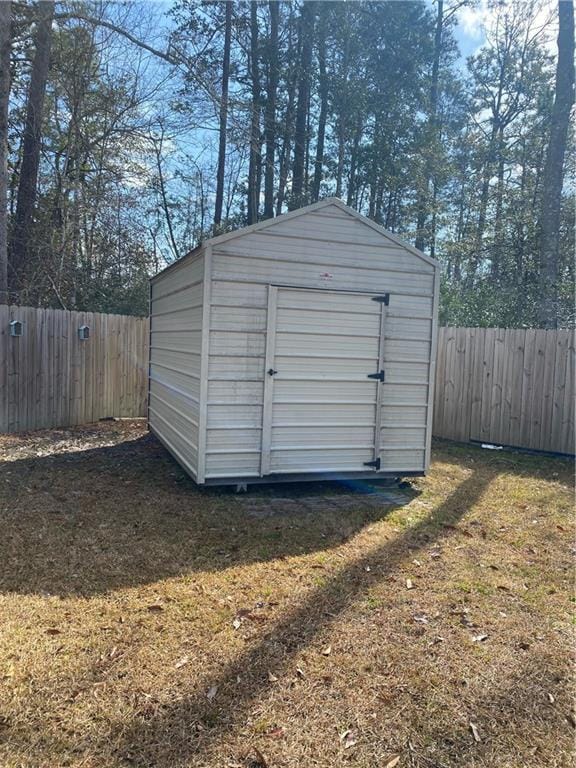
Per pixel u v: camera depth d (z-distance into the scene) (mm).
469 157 18172
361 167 17109
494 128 20703
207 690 2232
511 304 11172
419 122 17062
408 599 3135
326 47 15859
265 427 4969
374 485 5672
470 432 8242
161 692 2209
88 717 2045
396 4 16641
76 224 11961
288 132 15281
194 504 4719
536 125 16406
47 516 4305
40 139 11211
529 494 5469
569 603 3172
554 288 10195
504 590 3312
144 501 4773
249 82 15172
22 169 10961
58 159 12203
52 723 2008
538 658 2592
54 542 3770
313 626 2777
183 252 16766
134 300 12469
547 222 10188
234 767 1848
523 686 2367
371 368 5324
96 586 3133
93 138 12422
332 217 5066
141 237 13156
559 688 2365
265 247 4852
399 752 1960
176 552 3676
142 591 3092
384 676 2393
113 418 9227
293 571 3447
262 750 1930
